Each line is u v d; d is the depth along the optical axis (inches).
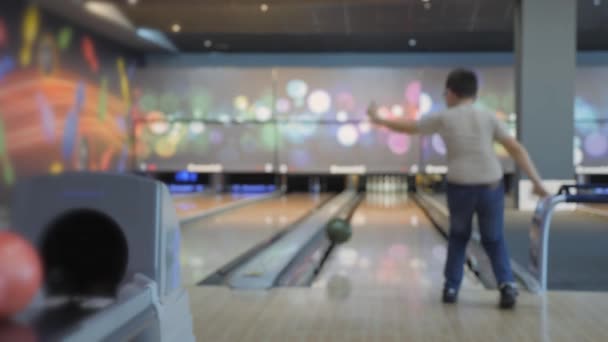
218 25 394.0
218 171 481.7
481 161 112.6
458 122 113.5
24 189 62.9
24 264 44.1
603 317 109.0
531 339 96.3
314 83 477.1
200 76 480.4
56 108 374.3
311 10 351.9
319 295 127.6
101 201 62.0
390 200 434.0
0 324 45.9
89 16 371.9
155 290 58.5
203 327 103.0
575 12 332.5
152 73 483.2
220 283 147.8
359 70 474.9
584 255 185.8
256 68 478.0
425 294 130.4
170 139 482.9
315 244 213.6
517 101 348.2
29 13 344.5
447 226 270.7
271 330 101.5
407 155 474.9
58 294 58.5
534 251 137.3
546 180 335.0
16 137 335.6
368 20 377.4
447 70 471.5
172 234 66.2
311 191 530.3
